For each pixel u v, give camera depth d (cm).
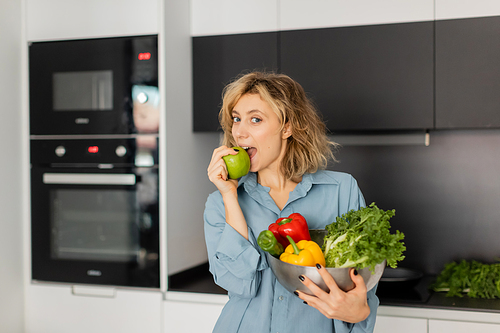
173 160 194
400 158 222
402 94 186
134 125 191
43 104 200
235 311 122
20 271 201
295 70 197
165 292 190
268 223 122
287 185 128
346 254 93
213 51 206
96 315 195
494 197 211
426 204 220
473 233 214
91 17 195
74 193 199
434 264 219
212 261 118
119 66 192
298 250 95
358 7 189
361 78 190
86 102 196
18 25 200
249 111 117
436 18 181
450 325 163
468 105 179
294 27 196
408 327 166
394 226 223
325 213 125
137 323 191
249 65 202
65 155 198
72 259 199
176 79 196
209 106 207
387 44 186
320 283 92
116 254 195
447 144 216
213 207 124
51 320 201
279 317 116
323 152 134
